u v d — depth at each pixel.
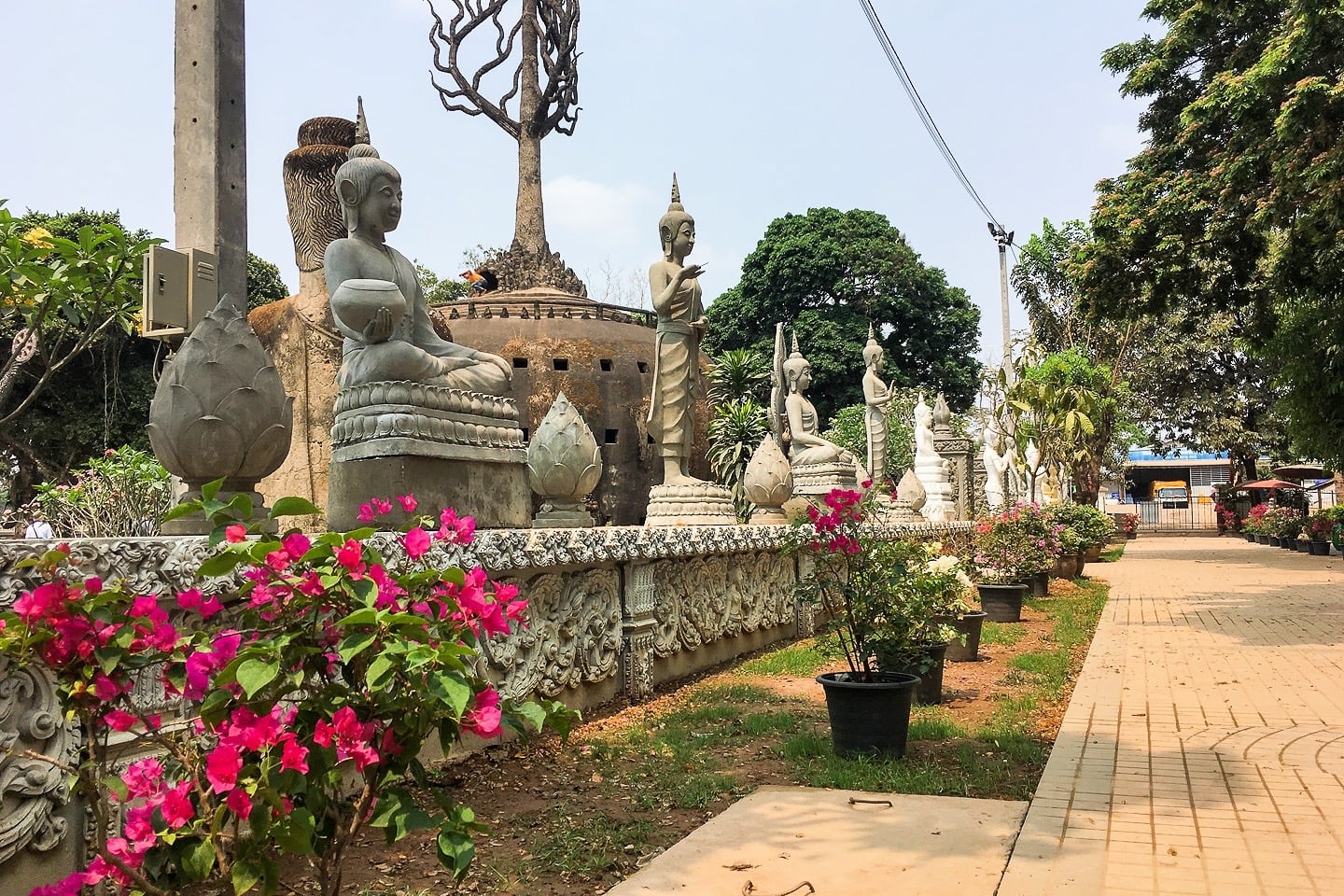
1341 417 18.59
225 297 4.77
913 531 15.38
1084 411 28.44
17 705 3.34
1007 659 10.32
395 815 2.70
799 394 14.74
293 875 4.18
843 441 32.28
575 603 7.18
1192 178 15.33
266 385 4.73
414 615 2.69
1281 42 12.39
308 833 2.50
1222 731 6.85
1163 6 18.75
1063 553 20.00
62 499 9.81
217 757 2.45
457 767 5.83
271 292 29.92
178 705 3.87
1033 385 26.64
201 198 5.31
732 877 4.13
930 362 41.72
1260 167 13.28
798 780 5.76
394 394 6.36
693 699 8.10
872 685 6.17
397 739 2.78
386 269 7.03
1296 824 4.80
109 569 3.53
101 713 2.66
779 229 41.88
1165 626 12.84
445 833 2.76
